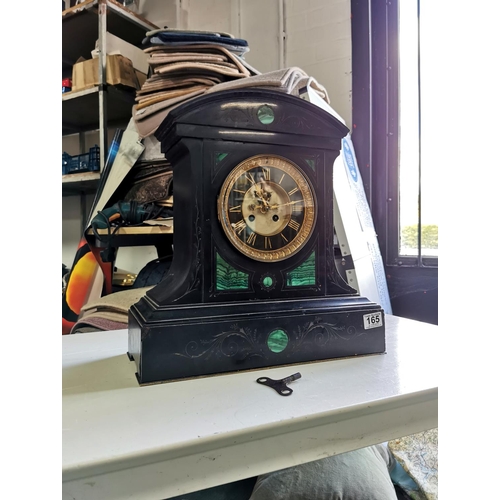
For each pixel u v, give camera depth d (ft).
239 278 1.84
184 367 1.68
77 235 7.31
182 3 6.24
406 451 2.77
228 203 1.81
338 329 1.93
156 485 1.18
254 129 1.84
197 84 4.04
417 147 4.87
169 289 1.81
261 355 1.80
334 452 1.42
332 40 5.39
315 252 1.98
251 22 5.94
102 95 5.19
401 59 5.00
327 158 2.00
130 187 4.75
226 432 1.24
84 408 1.41
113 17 5.41
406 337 2.37
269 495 2.05
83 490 1.09
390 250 5.17
